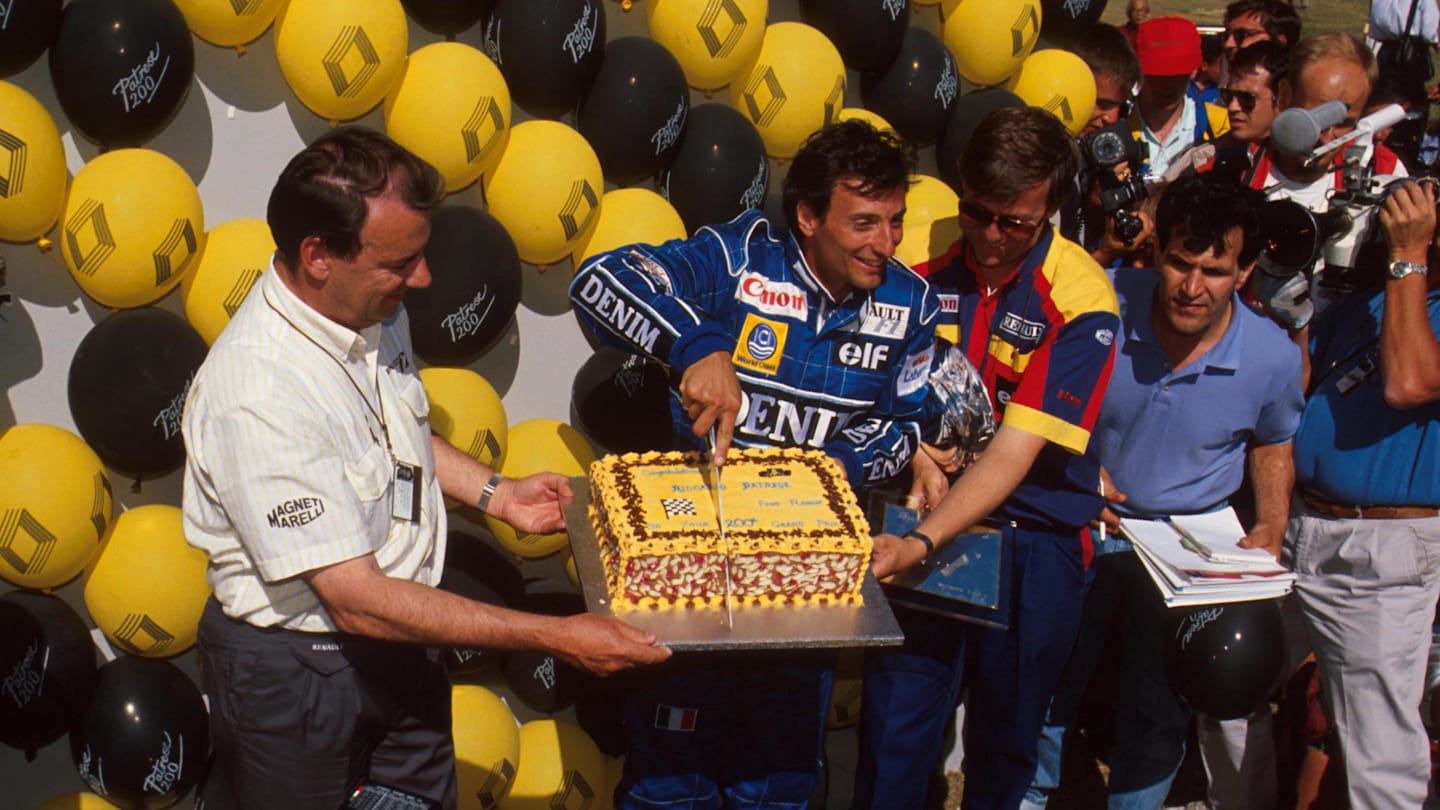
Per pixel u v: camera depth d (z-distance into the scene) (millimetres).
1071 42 4574
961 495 3123
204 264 3133
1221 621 3410
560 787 3744
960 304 3359
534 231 3393
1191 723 4633
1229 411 3447
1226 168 4082
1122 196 3877
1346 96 4059
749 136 3613
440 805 2920
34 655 3074
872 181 2693
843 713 4074
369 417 2588
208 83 3229
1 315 3152
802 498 2852
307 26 3023
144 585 3133
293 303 2441
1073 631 3508
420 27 3439
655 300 2756
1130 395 3471
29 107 2885
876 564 2932
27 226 2912
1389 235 3346
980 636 3523
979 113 3973
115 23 2859
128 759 3174
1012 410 3199
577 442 3656
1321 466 3627
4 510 2973
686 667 2980
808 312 2938
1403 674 3621
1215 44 6438
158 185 2973
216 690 2645
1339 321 3693
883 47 3756
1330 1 13406
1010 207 3023
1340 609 3668
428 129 3178
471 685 3695
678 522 2715
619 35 3684
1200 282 3164
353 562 2439
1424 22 7395
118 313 3123
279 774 2643
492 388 3557
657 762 3082
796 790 3188
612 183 3736
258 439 2373
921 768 3482
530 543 3523
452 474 3084
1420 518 3537
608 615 2611
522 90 3357
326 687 2600
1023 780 3588
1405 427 3494
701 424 2670
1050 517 3395
